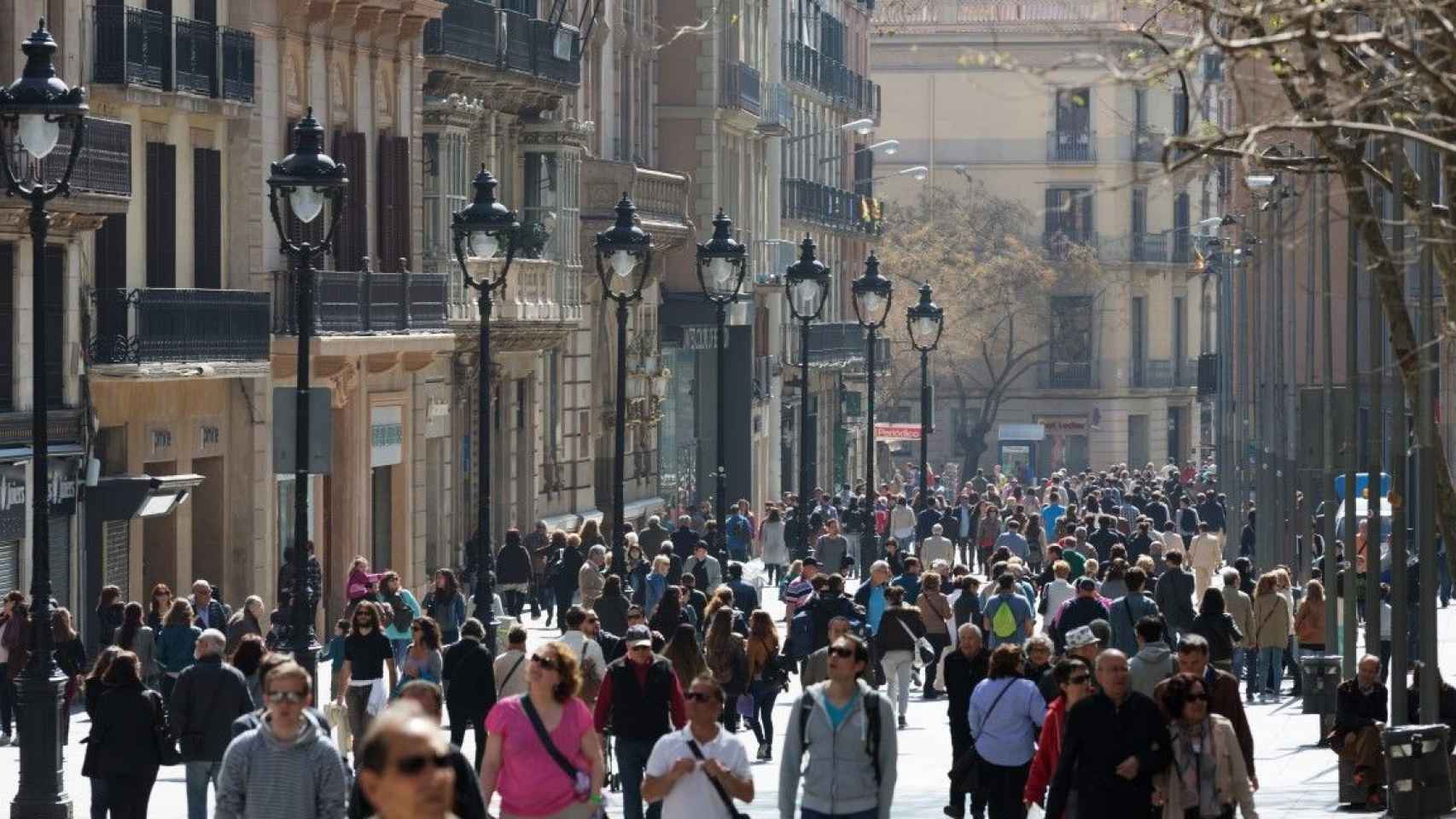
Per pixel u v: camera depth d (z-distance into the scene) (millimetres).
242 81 104938
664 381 175125
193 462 104875
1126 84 40188
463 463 137875
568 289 147875
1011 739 52000
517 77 139000
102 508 94438
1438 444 62062
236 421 107000
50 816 59844
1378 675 70875
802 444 134125
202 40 101750
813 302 132500
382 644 67688
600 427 164500
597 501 165625
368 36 120250
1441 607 132125
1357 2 41000
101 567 95125
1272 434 147625
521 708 41375
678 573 117875
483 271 133875
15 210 86875
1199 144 40281
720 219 114375
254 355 103688
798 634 81000
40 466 60188
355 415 118375
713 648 75500
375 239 122562
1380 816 61688
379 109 122438
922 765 75812
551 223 145750
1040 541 145875
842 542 136625
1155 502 172625
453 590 88938
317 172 70688
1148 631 53844
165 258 101000
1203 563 133375
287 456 71125
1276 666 94250
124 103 95750
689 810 42000
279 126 110375
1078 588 77125
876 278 148625
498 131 140750
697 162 190375
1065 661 47062
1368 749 63531
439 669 67062
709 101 189875
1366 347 141625
